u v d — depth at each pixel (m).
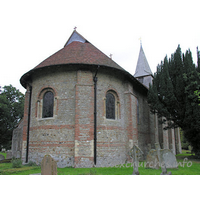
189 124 14.44
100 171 10.30
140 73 29.09
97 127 12.82
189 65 14.45
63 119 12.75
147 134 19.80
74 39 18.38
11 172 9.80
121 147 13.98
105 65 12.95
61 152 12.24
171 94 14.87
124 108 15.05
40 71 14.05
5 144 35.66
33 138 13.59
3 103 29.22
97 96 13.28
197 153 15.59
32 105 14.41
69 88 13.12
